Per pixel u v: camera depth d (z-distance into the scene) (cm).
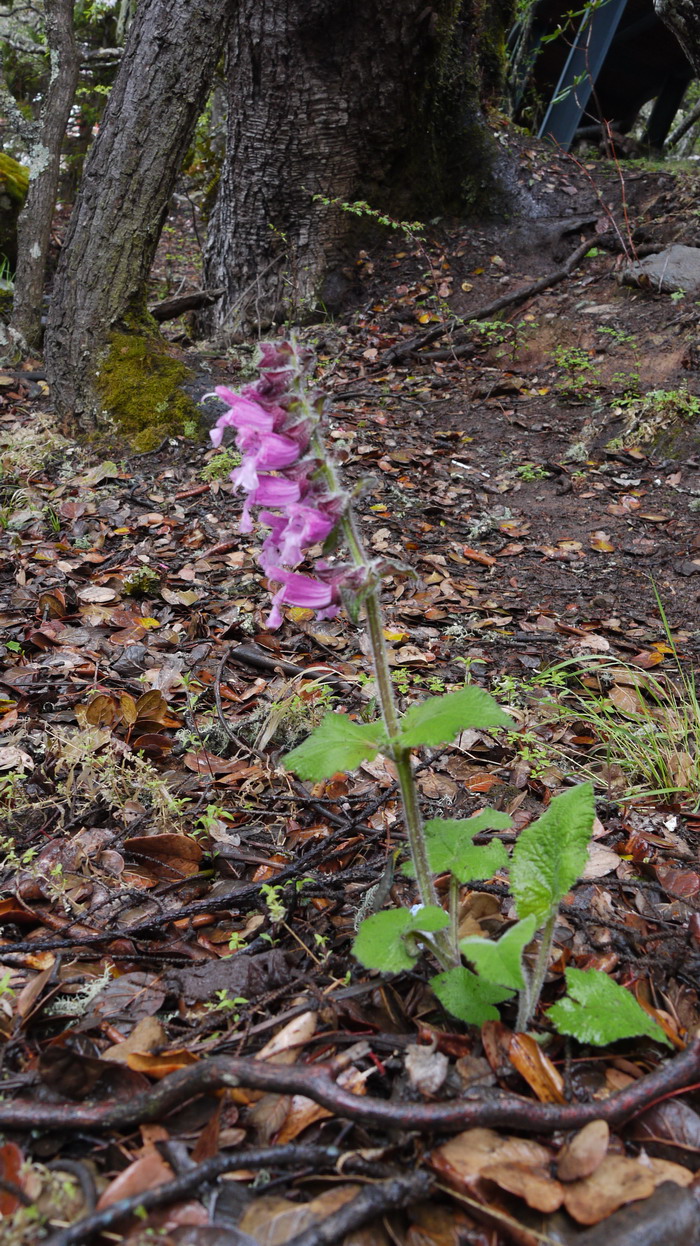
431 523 484
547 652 354
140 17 509
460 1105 128
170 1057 146
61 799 236
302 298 768
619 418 582
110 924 193
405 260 799
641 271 686
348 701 299
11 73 1255
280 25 695
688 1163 134
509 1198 126
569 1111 130
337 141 753
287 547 146
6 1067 152
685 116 1609
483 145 828
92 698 269
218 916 195
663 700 318
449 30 765
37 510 450
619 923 191
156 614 355
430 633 363
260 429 143
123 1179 123
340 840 223
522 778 261
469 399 639
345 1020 159
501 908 197
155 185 533
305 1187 129
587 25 959
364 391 648
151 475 505
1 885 202
